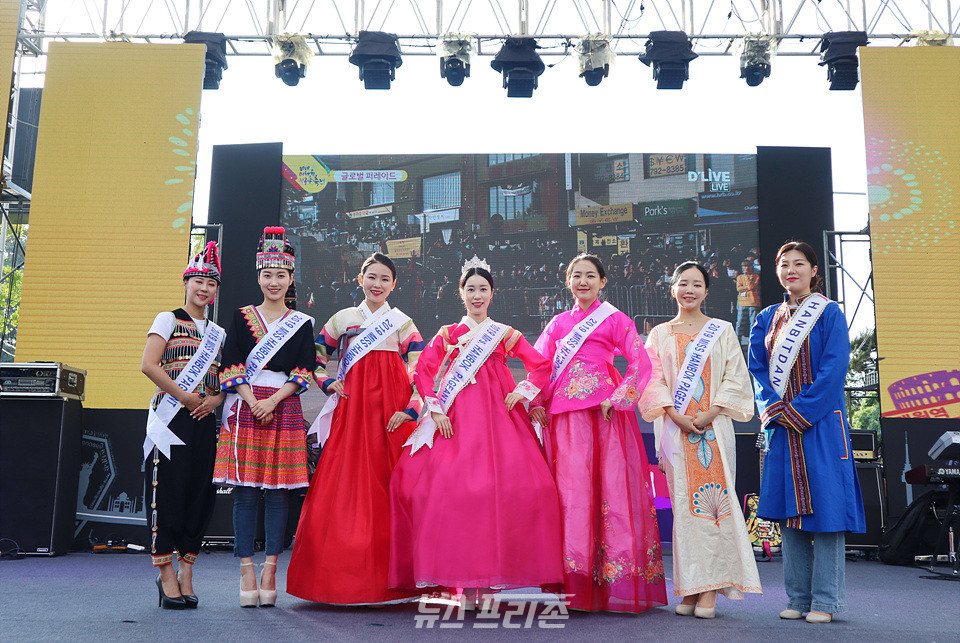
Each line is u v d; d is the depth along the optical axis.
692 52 7.45
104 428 6.64
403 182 8.04
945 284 7.00
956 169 7.13
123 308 6.91
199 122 7.21
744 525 3.25
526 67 7.56
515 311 7.84
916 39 7.44
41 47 7.54
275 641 2.43
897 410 6.81
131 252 6.99
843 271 7.65
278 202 7.89
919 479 5.82
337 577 3.06
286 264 3.42
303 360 3.30
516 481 3.12
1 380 5.66
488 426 3.24
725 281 7.75
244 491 3.21
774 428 3.27
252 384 3.24
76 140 7.14
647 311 7.79
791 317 3.32
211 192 7.89
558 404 3.35
